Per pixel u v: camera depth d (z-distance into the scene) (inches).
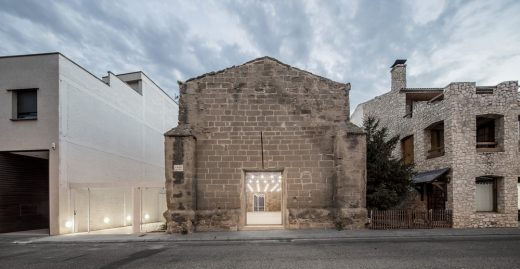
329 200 518.6
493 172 546.6
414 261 310.3
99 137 633.6
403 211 516.4
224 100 531.2
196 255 348.5
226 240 441.1
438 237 450.6
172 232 482.3
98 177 624.7
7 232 538.6
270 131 528.7
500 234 468.4
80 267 305.1
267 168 523.5
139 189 532.7
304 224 512.4
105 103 659.4
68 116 541.6
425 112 651.5
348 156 505.7
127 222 720.3
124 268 298.7
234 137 526.9
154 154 904.3
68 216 528.1
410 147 738.2
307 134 527.8
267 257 334.0
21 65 531.5
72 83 555.5
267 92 534.3
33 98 536.7
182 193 489.7
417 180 620.1
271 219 739.4
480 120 609.0
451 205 544.1
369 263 304.3
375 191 540.4
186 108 527.8
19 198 567.5
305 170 522.9
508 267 286.7
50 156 514.6
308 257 331.6
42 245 427.2
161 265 307.3
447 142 568.1
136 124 797.2
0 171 534.3
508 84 561.9
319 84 538.3
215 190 517.3
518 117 580.7
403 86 792.9
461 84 562.6
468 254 339.6
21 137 521.0
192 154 503.8
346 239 436.8
